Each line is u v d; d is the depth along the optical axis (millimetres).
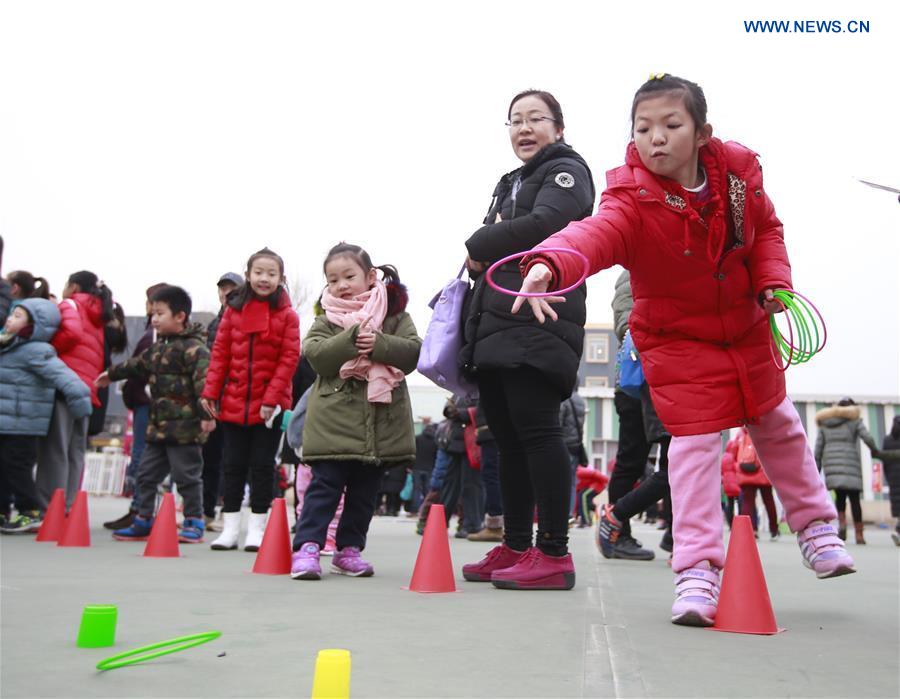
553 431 2998
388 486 13359
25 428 5324
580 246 2129
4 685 1441
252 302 4527
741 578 2211
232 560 3977
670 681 1578
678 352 2379
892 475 8945
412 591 2875
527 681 1540
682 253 2279
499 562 3236
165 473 5207
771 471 2584
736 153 2291
